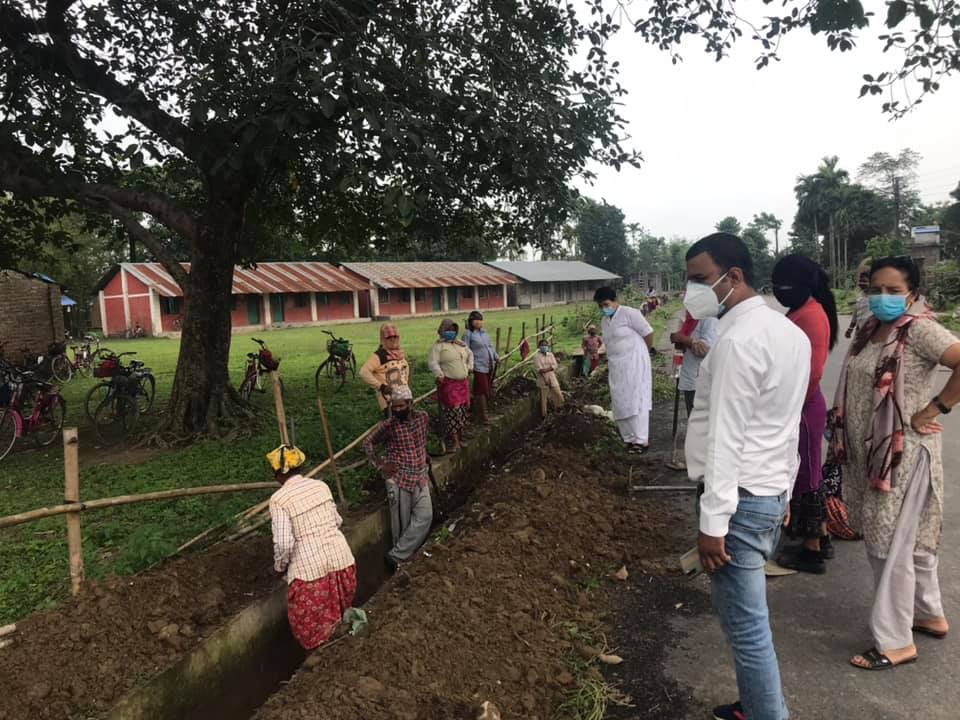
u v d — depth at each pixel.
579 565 4.90
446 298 49.91
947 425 8.40
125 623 3.71
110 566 4.43
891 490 3.27
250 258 12.47
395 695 3.24
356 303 42.56
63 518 5.91
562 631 4.04
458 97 7.70
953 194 57.34
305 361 18.78
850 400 3.53
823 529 4.59
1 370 10.72
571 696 3.42
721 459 2.43
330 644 3.99
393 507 5.93
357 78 6.43
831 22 5.83
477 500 6.41
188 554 4.66
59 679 3.26
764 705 2.56
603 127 8.48
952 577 4.26
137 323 35.72
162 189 11.96
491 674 3.51
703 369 2.63
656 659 3.70
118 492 6.59
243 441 8.78
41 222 11.22
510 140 7.52
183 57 8.21
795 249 88.75
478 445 8.72
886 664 3.35
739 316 2.53
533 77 8.33
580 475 6.89
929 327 3.20
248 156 8.10
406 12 7.96
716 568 2.46
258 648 4.17
